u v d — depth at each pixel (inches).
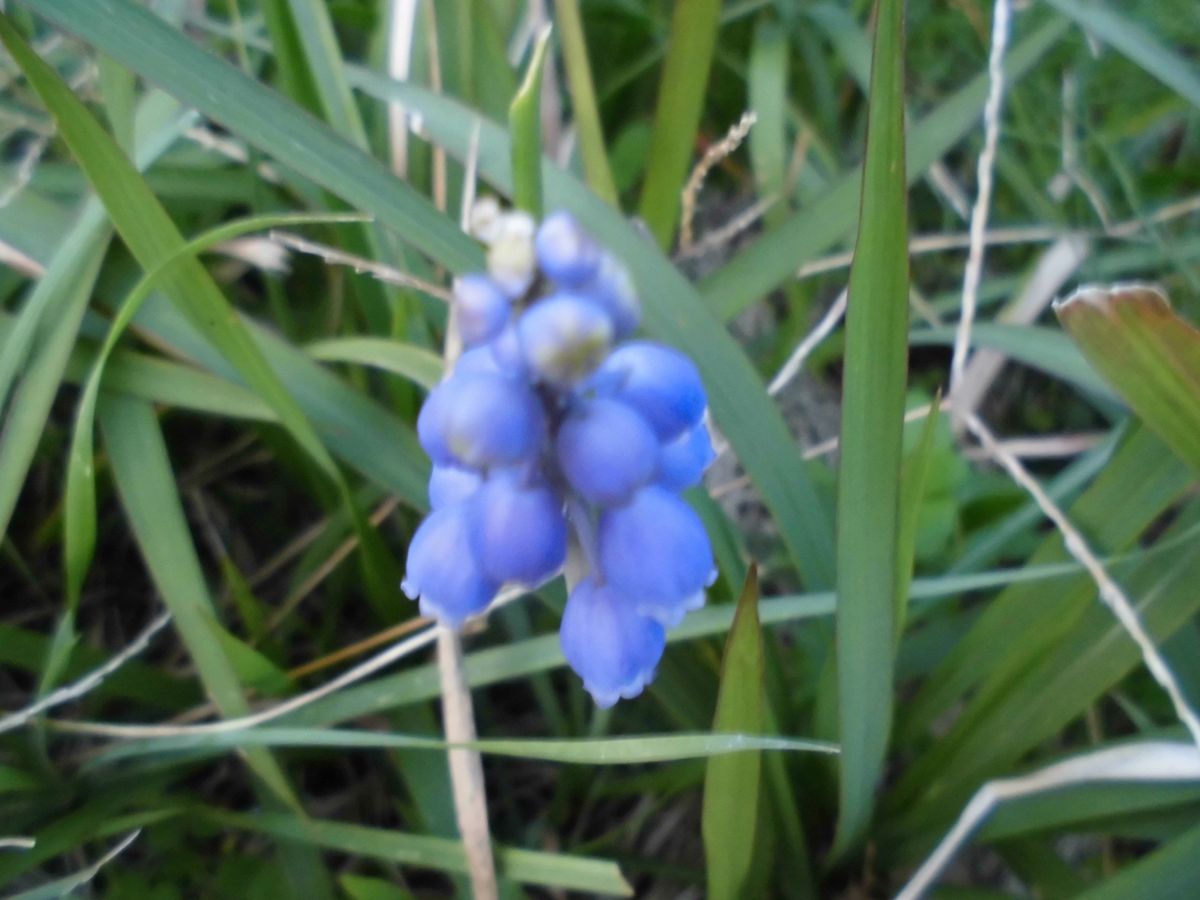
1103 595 3.7
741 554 4.4
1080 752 4.1
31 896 3.7
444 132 4.9
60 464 5.5
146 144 4.9
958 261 7.0
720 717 3.3
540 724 5.3
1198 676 4.3
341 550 5.1
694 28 4.8
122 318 3.9
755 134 6.2
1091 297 3.3
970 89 5.2
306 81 5.0
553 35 6.1
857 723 3.8
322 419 4.6
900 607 3.9
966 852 4.8
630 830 4.8
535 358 2.4
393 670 5.0
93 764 4.3
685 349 4.4
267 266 5.0
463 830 4.0
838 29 6.6
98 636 5.4
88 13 3.8
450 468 2.8
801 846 4.3
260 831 4.4
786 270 5.0
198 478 5.7
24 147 5.6
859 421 3.3
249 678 4.4
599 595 2.8
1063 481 5.0
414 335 5.1
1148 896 3.4
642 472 2.5
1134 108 6.9
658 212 5.3
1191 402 3.4
